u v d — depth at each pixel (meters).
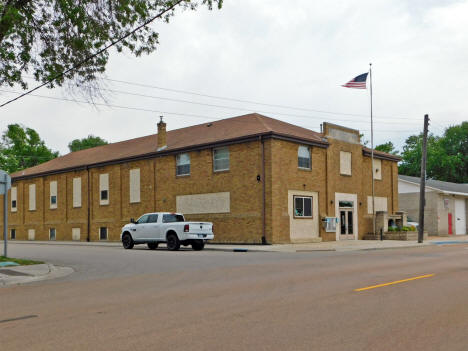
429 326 6.33
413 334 5.92
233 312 7.45
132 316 7.38
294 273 12.60
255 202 28.00
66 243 36.69
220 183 29.92
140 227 25.89
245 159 28.67
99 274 13.84
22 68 17.08
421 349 5.29
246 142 28.66
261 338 5.80
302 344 5.51
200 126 36.12
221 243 29.48
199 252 22.58
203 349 5.38
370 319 6.77
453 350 5.25
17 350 5.54
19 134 43.66
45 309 8.26
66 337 6.11
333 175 32.19
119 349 5.46
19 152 66.56
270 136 27.41
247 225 28.27
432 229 42.62
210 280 11.56
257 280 11.28
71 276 13.61
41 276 13.61
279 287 10.03
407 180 45.06
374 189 37.12
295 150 29.30
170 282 11.46
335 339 5.71
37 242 40.09
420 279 11.05
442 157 70.94
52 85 18.00
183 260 17.72
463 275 11.76
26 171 48.88
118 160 36.88
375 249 24.61
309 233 29.88
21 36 16.53
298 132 31.11
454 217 45.44
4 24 15.36
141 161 35.47
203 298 8.88
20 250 25.69
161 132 34.41
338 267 14.09
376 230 34.31
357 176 34.62
